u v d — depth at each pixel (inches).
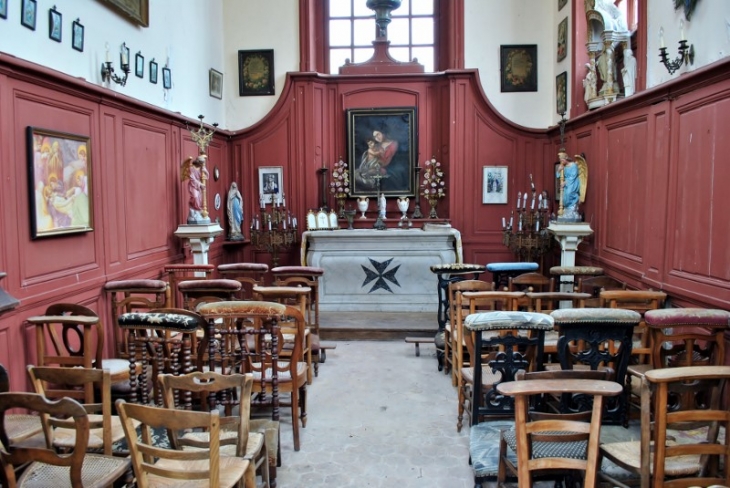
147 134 226.2
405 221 313.4
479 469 115.2
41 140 156.5
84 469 95.7
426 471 138.0
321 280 289.3
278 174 322.3
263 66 322.3
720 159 149.3
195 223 247.8
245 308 133.5
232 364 138.9
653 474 91.0
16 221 146.8
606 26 231.3
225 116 324.8
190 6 273.9
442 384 198.7
